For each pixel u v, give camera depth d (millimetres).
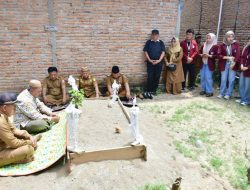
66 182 3754
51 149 4395
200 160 4664
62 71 7609
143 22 7855
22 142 4043
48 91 6996
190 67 8609
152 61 7871
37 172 3928
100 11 7406
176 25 8203
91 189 3668
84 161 4078
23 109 4992
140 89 8383
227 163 4617
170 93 8383
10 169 3934
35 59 7297
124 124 5312
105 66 7922
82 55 7633
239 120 6387
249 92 7340
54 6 7039
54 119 5320
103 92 8102
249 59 7113
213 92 8625
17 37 6992
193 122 6215
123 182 3828
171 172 4199
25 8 6852
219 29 11953
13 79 7293
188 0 11531
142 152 4285
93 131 4930
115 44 7805
